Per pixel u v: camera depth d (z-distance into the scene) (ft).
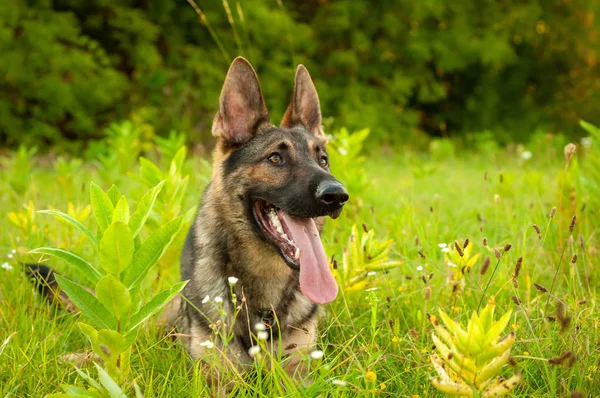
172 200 14.85
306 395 8.98
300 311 11.81
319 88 59.16
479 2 67.10
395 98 66.44
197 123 55.93
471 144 63.72
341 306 13.25
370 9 65.21
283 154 12.02
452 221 19.74
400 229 17.13
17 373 10.02
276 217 12.10
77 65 51.49
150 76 55.47
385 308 12.98
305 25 60.03
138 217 9.01
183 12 57.52
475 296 12.98
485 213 20.68
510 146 49.01
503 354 7.77
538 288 9.87
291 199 11.50
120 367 9.07
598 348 10.08
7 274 15.08
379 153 52.42
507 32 65.98
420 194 26.55
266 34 56.65
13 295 13.82
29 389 9.93
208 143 53.72
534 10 66.85
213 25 57.93
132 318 8.78
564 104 73.10
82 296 8.66
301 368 11.10
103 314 8.75
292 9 65.46
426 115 72.02
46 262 16.56
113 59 56.54
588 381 9.48
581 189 17.06
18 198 23.11
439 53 63.77
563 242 15.49
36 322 12.10
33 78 50.44
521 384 9.49
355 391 9.44
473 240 17.53
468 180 32.48
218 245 11.86
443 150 45.09
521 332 10.74
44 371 10.11
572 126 71.05
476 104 69.62
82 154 51.88
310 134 12.97
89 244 17.44
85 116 52.29
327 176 11.44
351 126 57.82
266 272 11.64
